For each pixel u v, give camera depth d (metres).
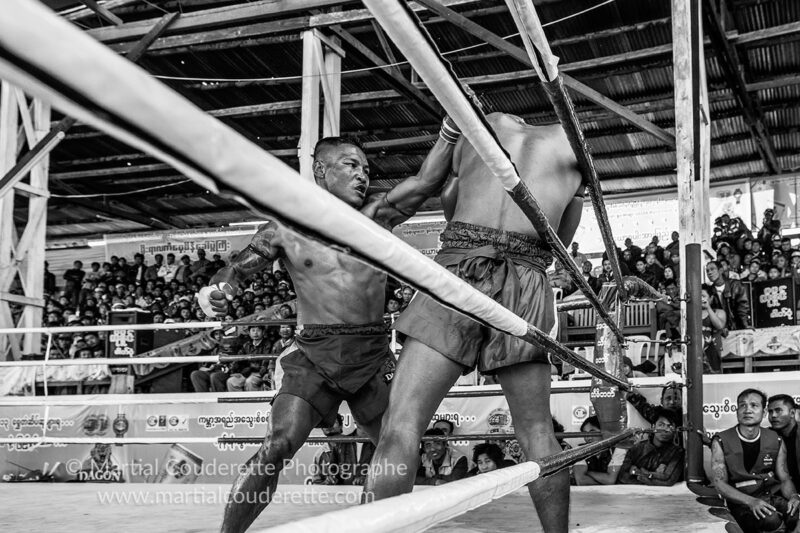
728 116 13.12
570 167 2.37
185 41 9.88
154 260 18.62
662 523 3.51
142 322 9.09
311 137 8.97
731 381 5.90
